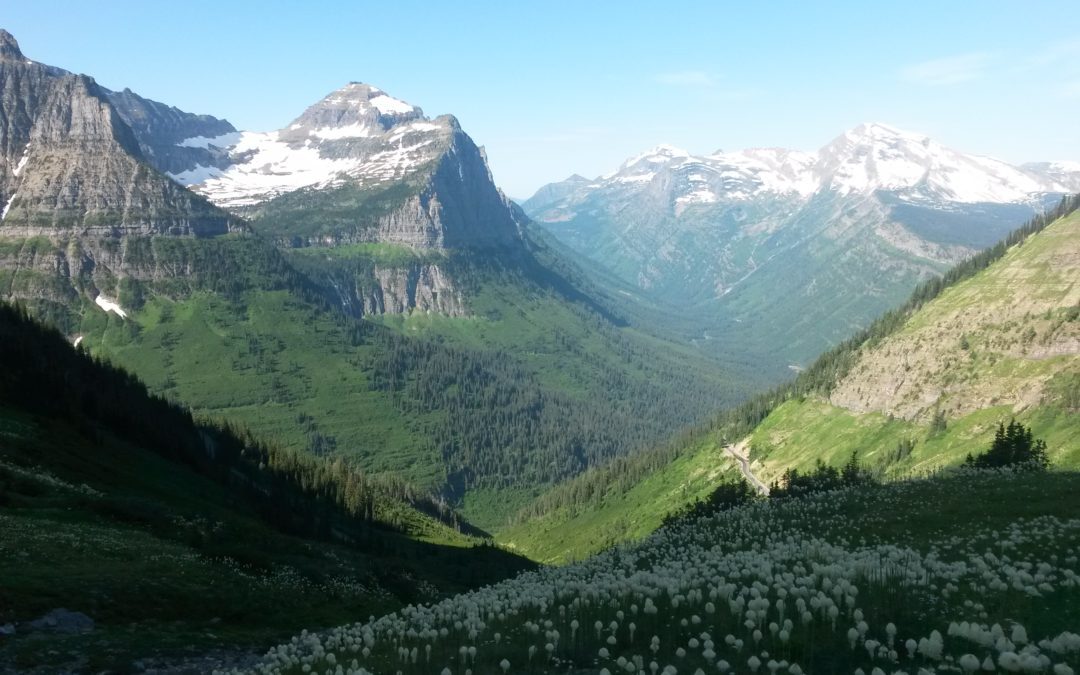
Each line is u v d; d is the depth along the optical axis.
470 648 26.42
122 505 68.56
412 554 132.75
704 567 36.28
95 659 34.50
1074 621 24.00
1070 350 173.25
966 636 21.25
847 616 25.45
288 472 158.75
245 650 40.91
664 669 22.05
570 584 38.16
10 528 51.06
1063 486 57.31
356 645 31.27
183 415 157.12
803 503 71.38
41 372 115.69
